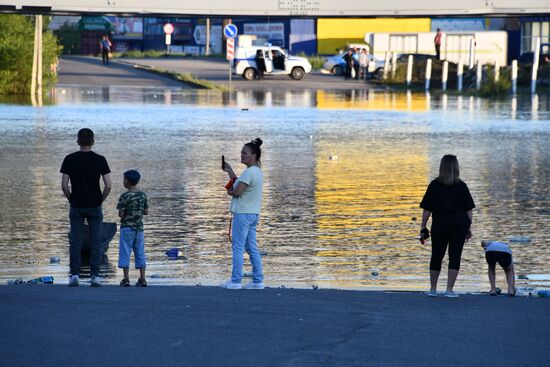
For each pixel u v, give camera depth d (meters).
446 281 31.36
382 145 68.94
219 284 30.34
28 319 22.25
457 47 176.38
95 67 176.88
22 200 45.88
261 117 91.31
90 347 19.81
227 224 40.97
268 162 59.94
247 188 28.16
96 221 28.73
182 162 59.31
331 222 41.34
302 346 20.23
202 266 33.50
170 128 79.56
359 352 19.88
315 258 34.72
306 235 38.66
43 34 131.75
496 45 176.25
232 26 130.62
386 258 34.78
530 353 20.08
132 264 33.78
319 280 31.39
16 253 35.19
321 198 47.16
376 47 177.38
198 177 53.53
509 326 22.59
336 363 18.98
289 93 128.25
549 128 82.00
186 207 44.69
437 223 26.88
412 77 152.12
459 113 98.19
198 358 19.12
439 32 165.50
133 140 70.50
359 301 25.75
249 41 160.12
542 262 34.12
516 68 132.12
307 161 60.38
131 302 24.75
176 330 21.42
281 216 42.59
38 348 19.69
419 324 22.66
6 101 107.94
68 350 19.56
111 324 21.86
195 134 75.19
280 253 35.50
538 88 137.75
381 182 52.19
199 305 24.50
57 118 87.38
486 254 27.92
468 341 21.02
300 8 112.38
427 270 33.00
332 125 84.00
